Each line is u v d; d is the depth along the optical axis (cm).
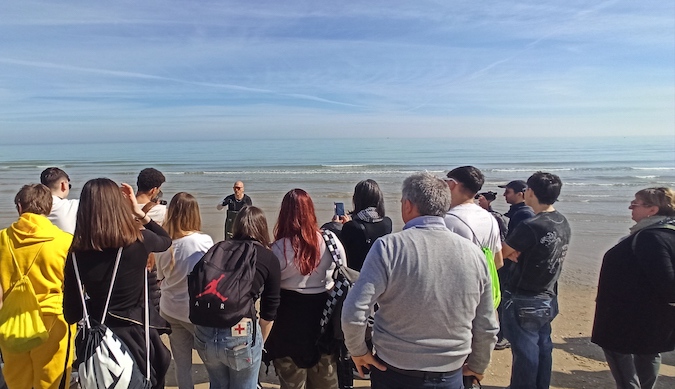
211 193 1986
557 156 4897
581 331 516
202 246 323
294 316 288
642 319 286
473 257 208
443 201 216
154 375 267
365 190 375
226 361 253
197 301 248
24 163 4244
